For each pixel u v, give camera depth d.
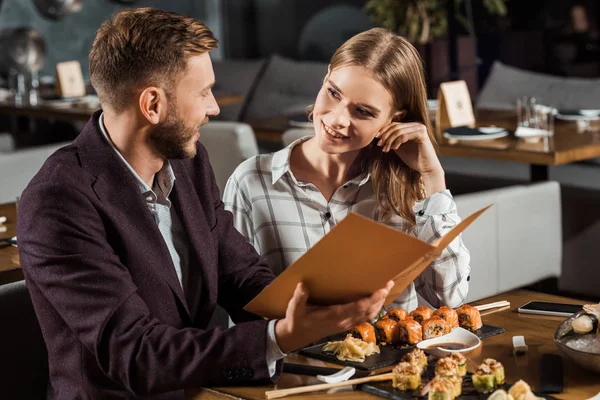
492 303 1.94
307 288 1.53
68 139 7.02
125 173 1.70
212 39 1.68
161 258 1.72
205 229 1.86
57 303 1.60
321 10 8.20
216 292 1.86
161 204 1.82
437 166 2.06
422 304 2.33
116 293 1.60
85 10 8.26
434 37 6.30
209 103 1.71
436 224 2.05
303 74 7.18
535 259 3.61
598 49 6.18
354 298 1.55
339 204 2.13
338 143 1.95
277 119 5.02
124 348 1.57
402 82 1.94
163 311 1.71
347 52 1.93
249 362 1.55
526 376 1.55
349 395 1.50
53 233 1.61
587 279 4.15
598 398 1.46
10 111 6.09
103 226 1.67
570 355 1.55
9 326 2.08
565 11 6.29
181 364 1.56
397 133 2.01
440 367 1.49
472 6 6.52
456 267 2.07
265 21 8.60
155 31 1.63
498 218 3.43
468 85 6.43
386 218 2.12
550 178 4.52
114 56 1.64
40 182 1.64
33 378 2.12
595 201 4.10
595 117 4.41
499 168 4.98
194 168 1.93
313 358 1.68
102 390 1.67
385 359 1.64
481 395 1.46
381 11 6.09
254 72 7.49
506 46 6.54
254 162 2.19
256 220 2.17
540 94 5.63
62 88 6.31
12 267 2.42
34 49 7.12
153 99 1.65
